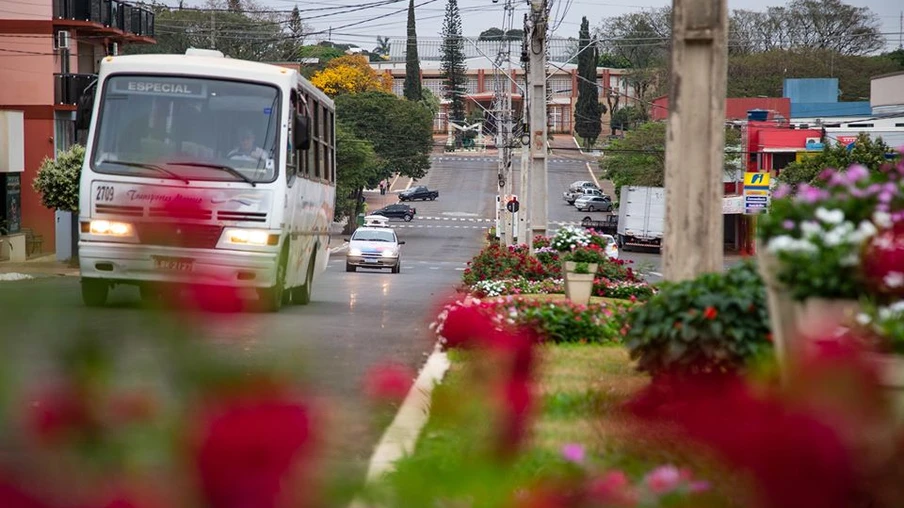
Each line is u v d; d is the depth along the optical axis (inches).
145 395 267.7
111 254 1120.2
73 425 278.8
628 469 378.0
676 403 492.4
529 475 337.1
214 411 217.6
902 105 5182.1
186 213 445.7
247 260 1143.0
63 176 2699.3
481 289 1738.4
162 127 1166.3
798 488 271.0
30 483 250.4
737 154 5206.7
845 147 3991.1
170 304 296.5
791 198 471.8
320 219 1515.7
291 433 211.3
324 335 962.1
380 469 378.6
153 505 226.5
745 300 530.6
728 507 311.0
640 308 568.7
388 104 7076.8
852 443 307.9
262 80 1186.6
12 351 499.5
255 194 1152.8
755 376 442.3
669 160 657.0
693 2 649.0
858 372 349.7
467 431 367.6
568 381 630.5
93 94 1186.0
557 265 1984.5
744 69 7431.1
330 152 1621.6
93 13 3378.4
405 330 1037.2
